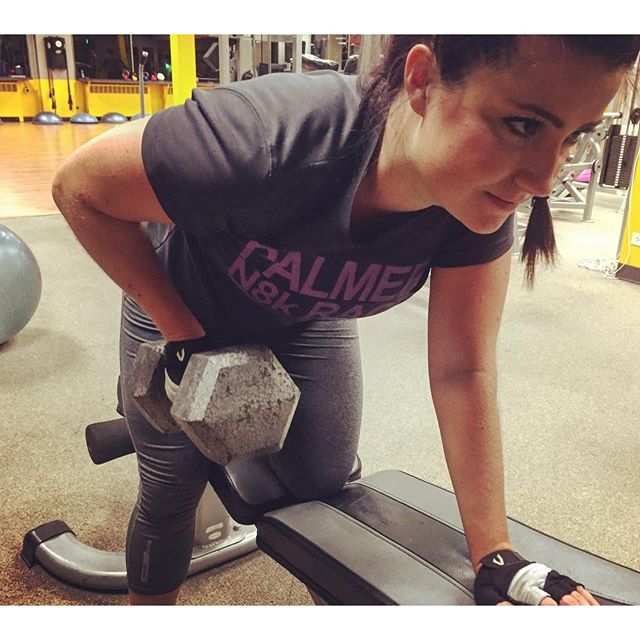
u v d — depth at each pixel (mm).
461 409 874
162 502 1018
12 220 4406
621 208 5207
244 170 686
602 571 843
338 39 2314
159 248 964
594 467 1915
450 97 582
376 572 784
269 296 869
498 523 834
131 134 722
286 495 1009
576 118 566
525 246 787
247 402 757
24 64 9891
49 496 1724
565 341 2795
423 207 709
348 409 1054
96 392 2270
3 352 2559
